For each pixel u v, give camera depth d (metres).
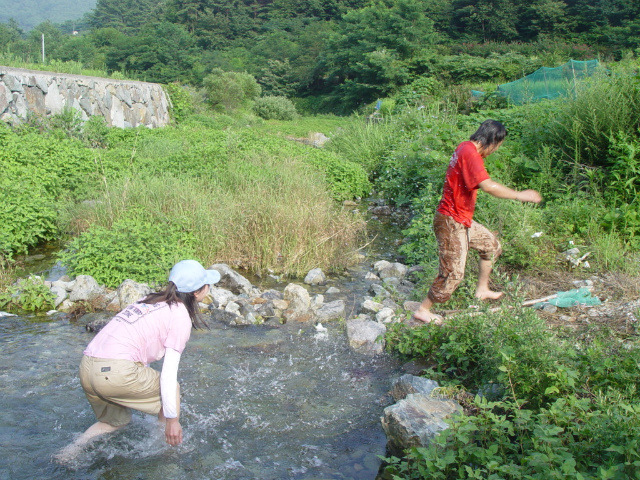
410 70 39.91
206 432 3.63
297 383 4.33
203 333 5.29
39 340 4.97
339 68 47.59
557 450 2.77
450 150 9.86
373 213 10.86
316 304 6.05
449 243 4.27
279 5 77.19
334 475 3.23
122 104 15.68
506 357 3.29
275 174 9.87
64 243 7.87
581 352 3.93
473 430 3.04
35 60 18.19
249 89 41.22
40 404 3.87
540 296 5.47
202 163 10.37
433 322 4.65
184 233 7.36
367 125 17.14
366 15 45.78
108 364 3.17
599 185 7.62
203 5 79.00
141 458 3.34
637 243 6.33
